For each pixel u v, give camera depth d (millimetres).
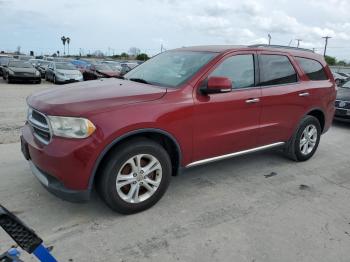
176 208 3713
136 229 3262
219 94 3982
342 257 2963
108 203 3355
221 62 4062
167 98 3578
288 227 3418
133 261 2795
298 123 5121
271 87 4613
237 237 3197
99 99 3312
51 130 3170
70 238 3066
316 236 3275
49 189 3234
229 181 4535
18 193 3869
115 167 3271
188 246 3025
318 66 5531
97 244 2998
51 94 3643
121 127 3184
